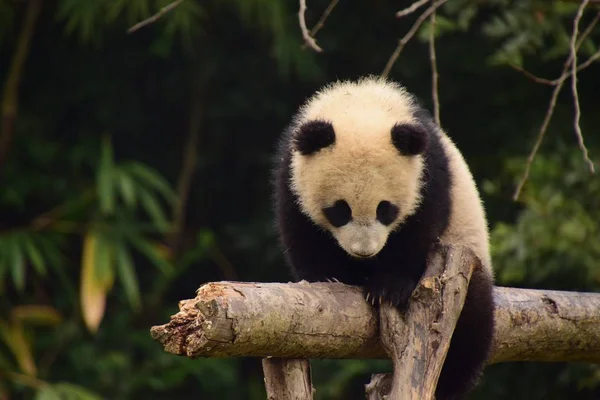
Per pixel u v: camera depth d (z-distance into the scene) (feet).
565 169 44.04
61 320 51.80
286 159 26.22
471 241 26.55
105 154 47.19
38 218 49.57
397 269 24.81
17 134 56.70
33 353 50.55
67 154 57.52
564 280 43.57
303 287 21.09
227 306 19.13
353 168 23.95
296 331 20.31
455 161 26.84
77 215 47.93
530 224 40.50
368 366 49.42
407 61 55.26
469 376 24.56
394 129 23.94
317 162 24.38
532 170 42.88
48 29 58.34
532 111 52.54
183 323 19.34
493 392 49.42
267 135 60.49
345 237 24.17
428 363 20.68
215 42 58.23
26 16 56.29
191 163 57.88
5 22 54.95
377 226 24.06
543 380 48.70
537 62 50.88
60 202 56.08
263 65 58.44
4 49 58.54
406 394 20.43
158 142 60.90
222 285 19.81
